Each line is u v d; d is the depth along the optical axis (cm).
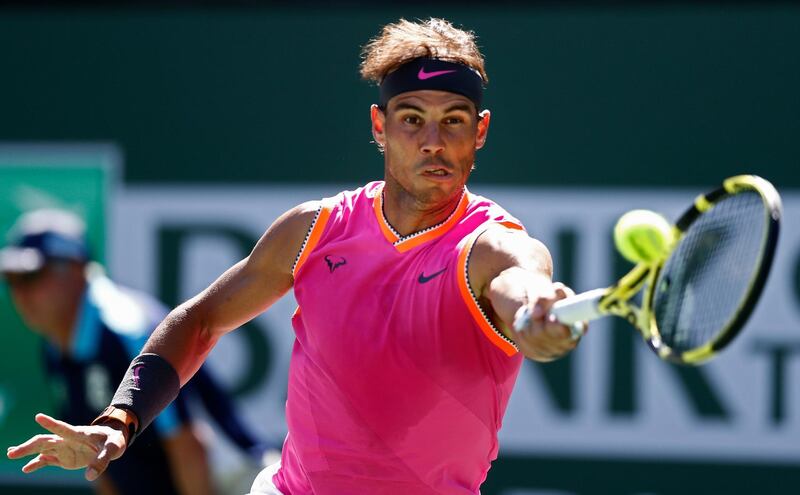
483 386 991
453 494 1034
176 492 1667
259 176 2320
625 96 2264
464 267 952
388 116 1027
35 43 2366
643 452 2236
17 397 2330
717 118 2253
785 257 2227
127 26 2352
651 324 806
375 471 1030
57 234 1717
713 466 2225
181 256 2325
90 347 1686
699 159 2250
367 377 1002
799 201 2231
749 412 2225
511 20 2288
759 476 2220
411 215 1005
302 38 2323
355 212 1052
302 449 1070
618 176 2258
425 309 978
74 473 2309
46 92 2361
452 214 1007
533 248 929
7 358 2336
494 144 2277
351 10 2325
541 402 2255
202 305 1125
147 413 1078
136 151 2345
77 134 2353
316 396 1045
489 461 1067
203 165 2331
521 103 2278
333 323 1019
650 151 2255
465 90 1010
